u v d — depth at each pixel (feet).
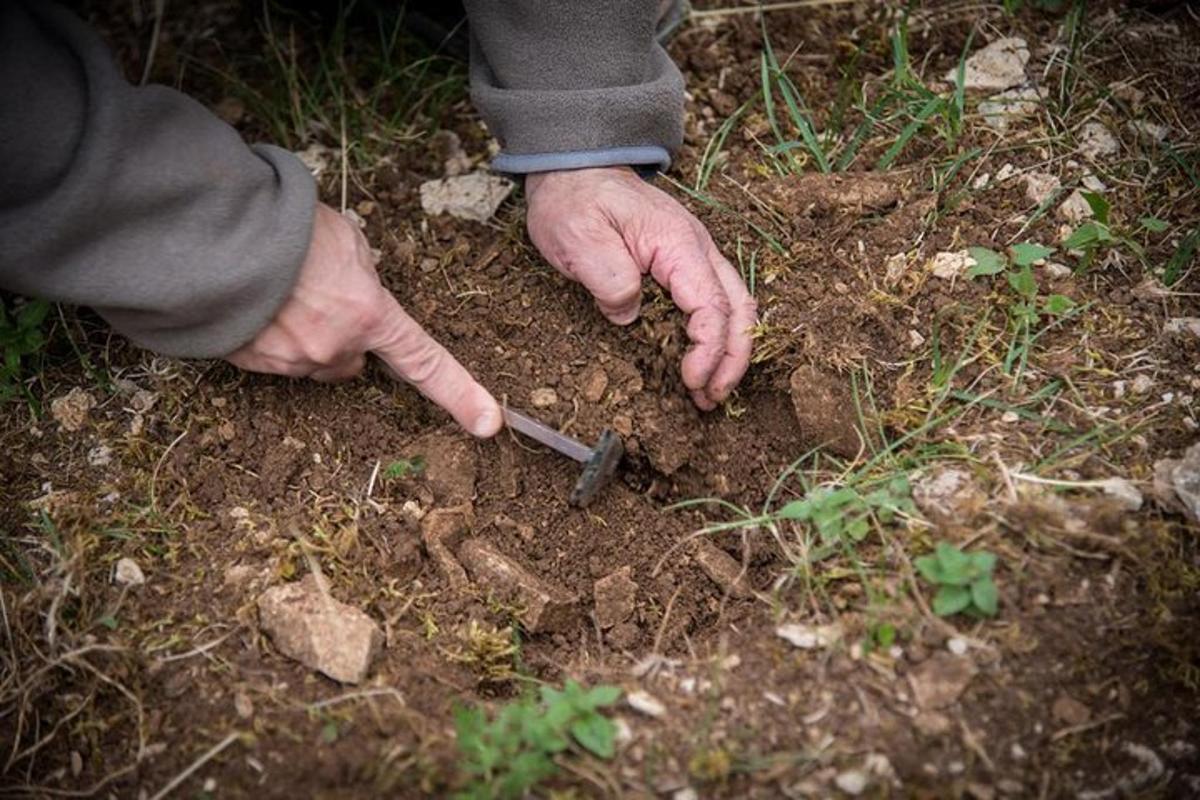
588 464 2.82
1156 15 3.39
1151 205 3.05
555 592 2.80
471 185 3.29
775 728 2.52
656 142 3.06
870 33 3.45
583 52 2.95
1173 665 2.56
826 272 3.01
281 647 2.67
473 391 2.80
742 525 2.79
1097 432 2.73
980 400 2.81
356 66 3.54
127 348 3.07
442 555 2.80
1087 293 2.93
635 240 2.90
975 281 2.96
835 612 2.63
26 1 2.70
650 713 2.56
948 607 2.55
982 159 3.14
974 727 2.50
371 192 3.32
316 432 2.94
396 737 2.55
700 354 2.83
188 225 2.66
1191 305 2.90
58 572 2.78
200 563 2.79
